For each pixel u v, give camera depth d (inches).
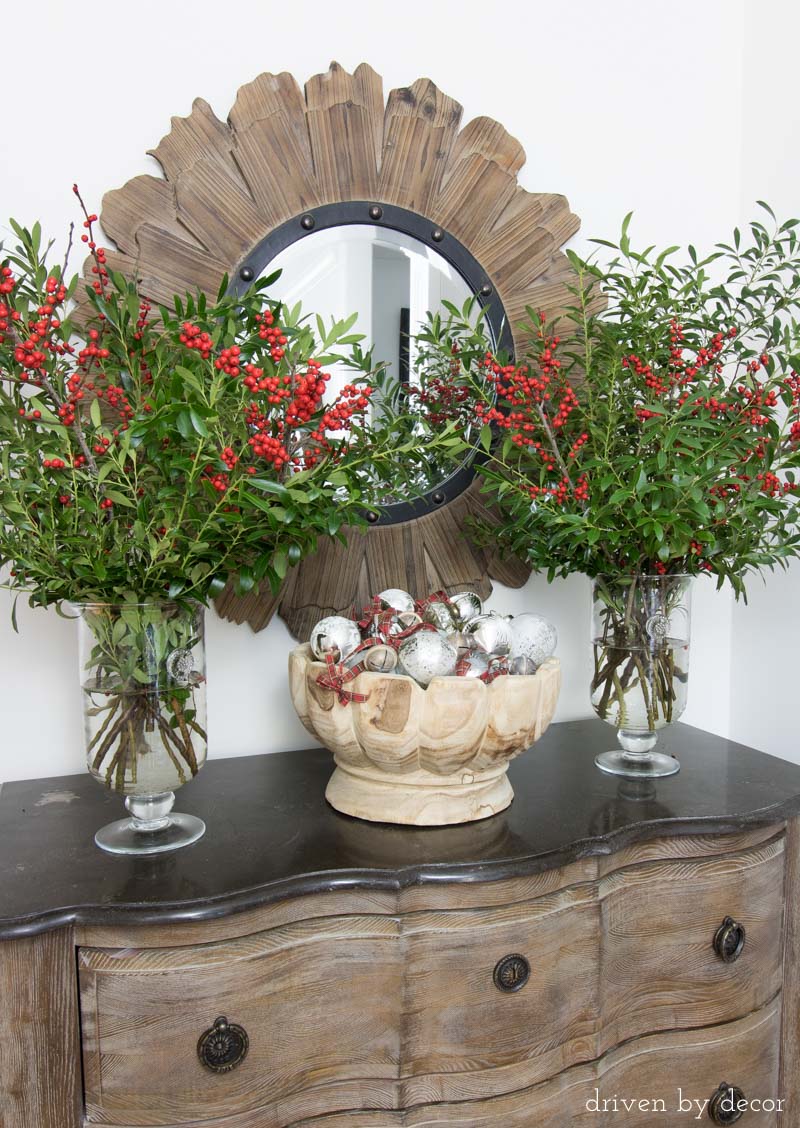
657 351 44.2
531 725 38.8
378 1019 35.3
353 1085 35.4
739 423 41.3
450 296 50.4
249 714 49.3
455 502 51.1
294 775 45.9
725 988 42.0
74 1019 31.7
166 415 30.1
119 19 43.9
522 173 53.5
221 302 35.1
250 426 33.7
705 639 61.1
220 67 46.1
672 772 46.4
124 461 32.1
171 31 45.0
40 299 33.3
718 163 58.9
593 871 38.2
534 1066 37.5
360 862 35.2
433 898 35.4
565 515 40.2
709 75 58.1
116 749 35.2
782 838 43.6
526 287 52.0
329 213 47.3
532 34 53.1
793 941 44.5
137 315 34.5
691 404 38.8
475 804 39.8
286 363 35.7
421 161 48.9
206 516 33.1
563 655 56.6
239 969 33.0
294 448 35.7
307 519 34.2
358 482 37.0
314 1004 34.6
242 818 39.9
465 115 51.8
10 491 31.6
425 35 50.4
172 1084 32.6
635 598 44.0
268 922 33.5
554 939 37.5
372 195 48.2
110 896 32.1
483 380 50.5
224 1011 32.9
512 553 51.6
